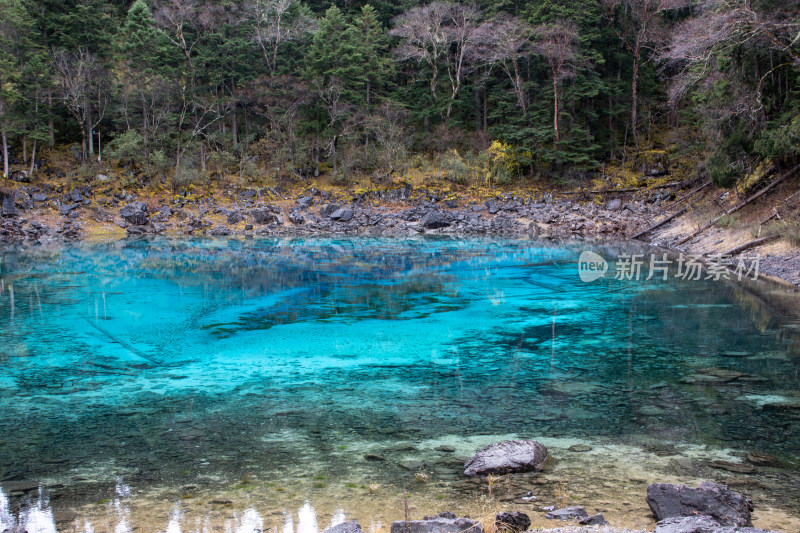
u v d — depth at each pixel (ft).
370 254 90.07
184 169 134.72
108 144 136.05
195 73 145.48
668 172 142.61
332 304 51.31
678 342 37.88
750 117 82.99
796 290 55.98
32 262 79.97
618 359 34.04
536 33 144.05
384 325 43.27
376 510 16.51
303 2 192.34
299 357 34.91
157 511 16.70
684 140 137.80
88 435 23.08
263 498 17.48
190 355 35.37
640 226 116.98
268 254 90.02
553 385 29.32
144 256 87.10
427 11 158.81
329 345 37.65
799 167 83.87
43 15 135.54
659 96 162.91
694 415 24.76
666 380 29.89
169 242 107.55
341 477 19.01
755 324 42.78
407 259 83.76
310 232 125.70
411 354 35.50
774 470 19.13
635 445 21.56
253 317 45.93
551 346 37.24
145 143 133.18
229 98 147.74
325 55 149.07
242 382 30.12
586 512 15.74
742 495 16.69
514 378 30.58
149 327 42.52
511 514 14.85
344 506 16.84
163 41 143.33
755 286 59.16
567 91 147.64
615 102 158.10
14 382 30.17
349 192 143.02
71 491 18.17
